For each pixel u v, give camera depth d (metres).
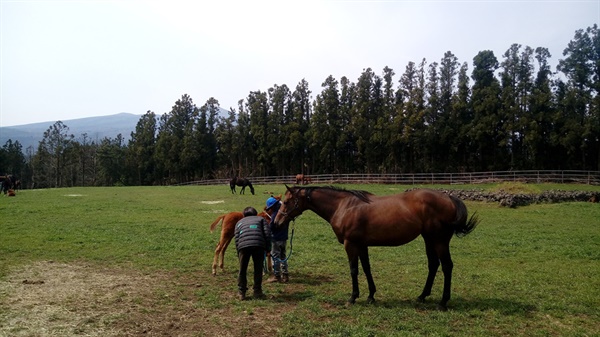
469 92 53.66
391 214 6.98
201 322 6.30
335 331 5.87
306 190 7.91
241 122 71.88
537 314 6.63
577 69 46.16
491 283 8.50
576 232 14.75
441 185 41.12
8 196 30.38
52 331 5.78
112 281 8.62
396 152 56.88
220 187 44.78
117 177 87.81
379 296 7.69
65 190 39.09
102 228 15.55
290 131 64.31
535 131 45.59
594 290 7.89
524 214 20.05
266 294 7.83
